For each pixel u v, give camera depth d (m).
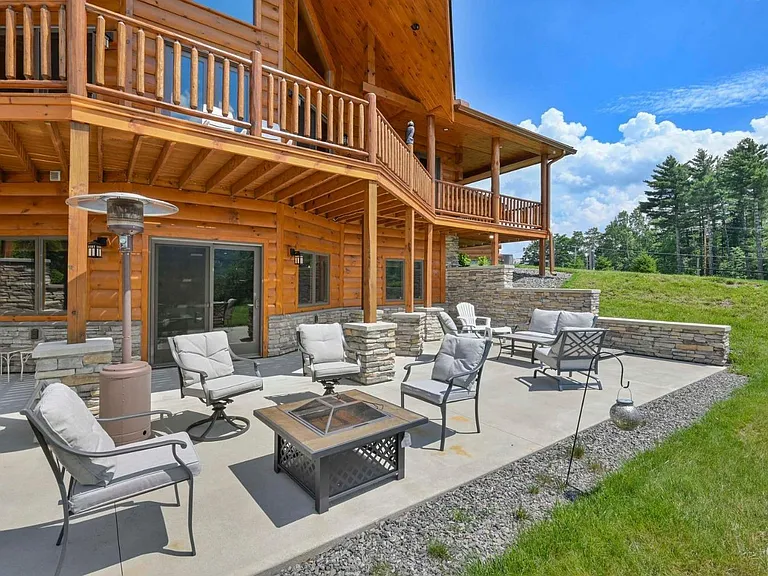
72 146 3.83
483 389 5.61
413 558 2.25
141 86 4.18
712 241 40.44
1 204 6.16
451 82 9.16
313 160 5.29
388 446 3.13
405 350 8.04
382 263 11.48
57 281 6.33
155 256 6.50
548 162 13.58
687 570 2.16
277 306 7.66
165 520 2.52
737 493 2.88
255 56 4.81
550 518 2.61
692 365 7.20
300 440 2.68
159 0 6.14
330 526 2.47
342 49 9.84
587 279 13.45
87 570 2.08
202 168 5.74
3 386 5.39
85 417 2.41
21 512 2.59
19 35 5.78
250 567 2.12
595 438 3.91
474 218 11.71
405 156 7.72
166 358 6.61
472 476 3.11
